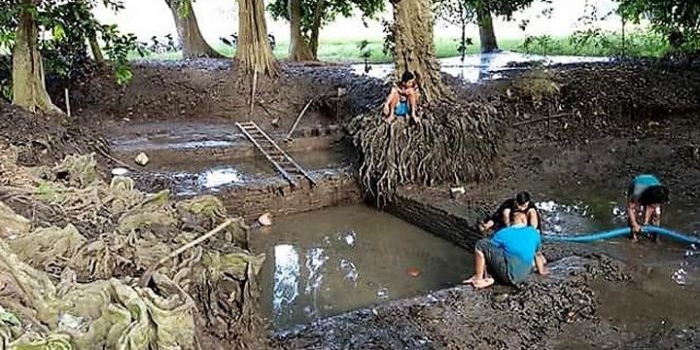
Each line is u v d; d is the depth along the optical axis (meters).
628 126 11.84
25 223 4.20
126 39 10.02
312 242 8.34
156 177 9.21
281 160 10.42
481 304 5.56
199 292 4.11
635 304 5.58
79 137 9.80
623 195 8.66
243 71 13.50
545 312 5.45
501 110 11.19
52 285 3.42
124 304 3.33
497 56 17.45
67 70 12.27
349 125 10.27
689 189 8.70
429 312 5.44
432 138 9.18
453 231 8.12
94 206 5.18
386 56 17.89
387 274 7.35
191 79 13.30
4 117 8.96
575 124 11.64
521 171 9.84
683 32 14.28
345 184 9.64
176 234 4.86
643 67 13.68
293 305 6.62
